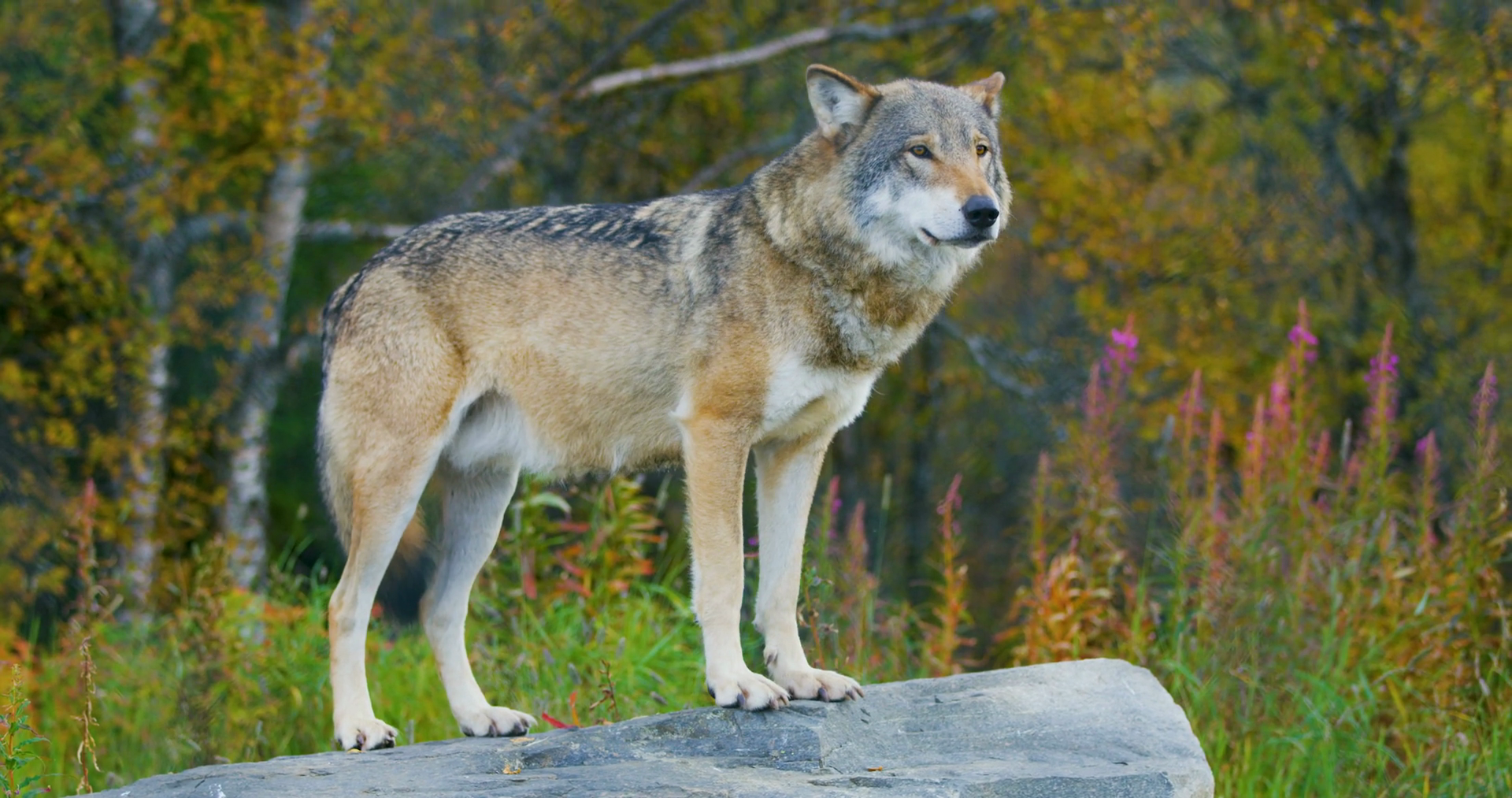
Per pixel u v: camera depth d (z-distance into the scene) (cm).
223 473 1855
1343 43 1973
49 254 1636
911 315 819
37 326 1848
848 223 791
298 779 704
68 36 1848
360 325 846
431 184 2200
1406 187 2219
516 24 1878
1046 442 2322
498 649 1122
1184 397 1145
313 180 2097
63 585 1791
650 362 821
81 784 871
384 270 853
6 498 1748
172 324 1762
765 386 789
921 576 2592
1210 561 1030
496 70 2036
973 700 785
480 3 2106
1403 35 1950
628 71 1938
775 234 794
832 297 792
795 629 802
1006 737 754
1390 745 1047
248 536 1836
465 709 851
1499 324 2248
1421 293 2228
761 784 677
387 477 828
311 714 1126
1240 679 1004
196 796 685
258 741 1057
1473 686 1046
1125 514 1313
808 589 962
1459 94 2038
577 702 1023
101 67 1775
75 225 1741
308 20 1838
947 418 2683
